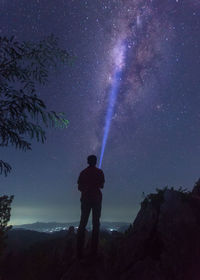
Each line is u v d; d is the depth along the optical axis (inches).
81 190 175.3
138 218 224.7
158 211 205.5
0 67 172.4
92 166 182.5
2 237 261.7
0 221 264.1
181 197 201.6
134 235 199.5
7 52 172.2
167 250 171.3
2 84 163.0
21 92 159.8
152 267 163.2
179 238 172.9
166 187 225.6
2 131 157.2
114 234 252.8
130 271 165.3
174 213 188.9
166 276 158.4
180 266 159.8
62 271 223.9
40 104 161.2
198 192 230.1
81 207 172.1
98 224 167.9
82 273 152.7
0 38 169.3
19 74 175.3
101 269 159.2
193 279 151.3
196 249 163.5
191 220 181.2
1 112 159.3
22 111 159.8
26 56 185.9
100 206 172.6
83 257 165.3
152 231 193.9
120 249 187.9
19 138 159.8
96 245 165.2
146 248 187.0
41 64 189.8
